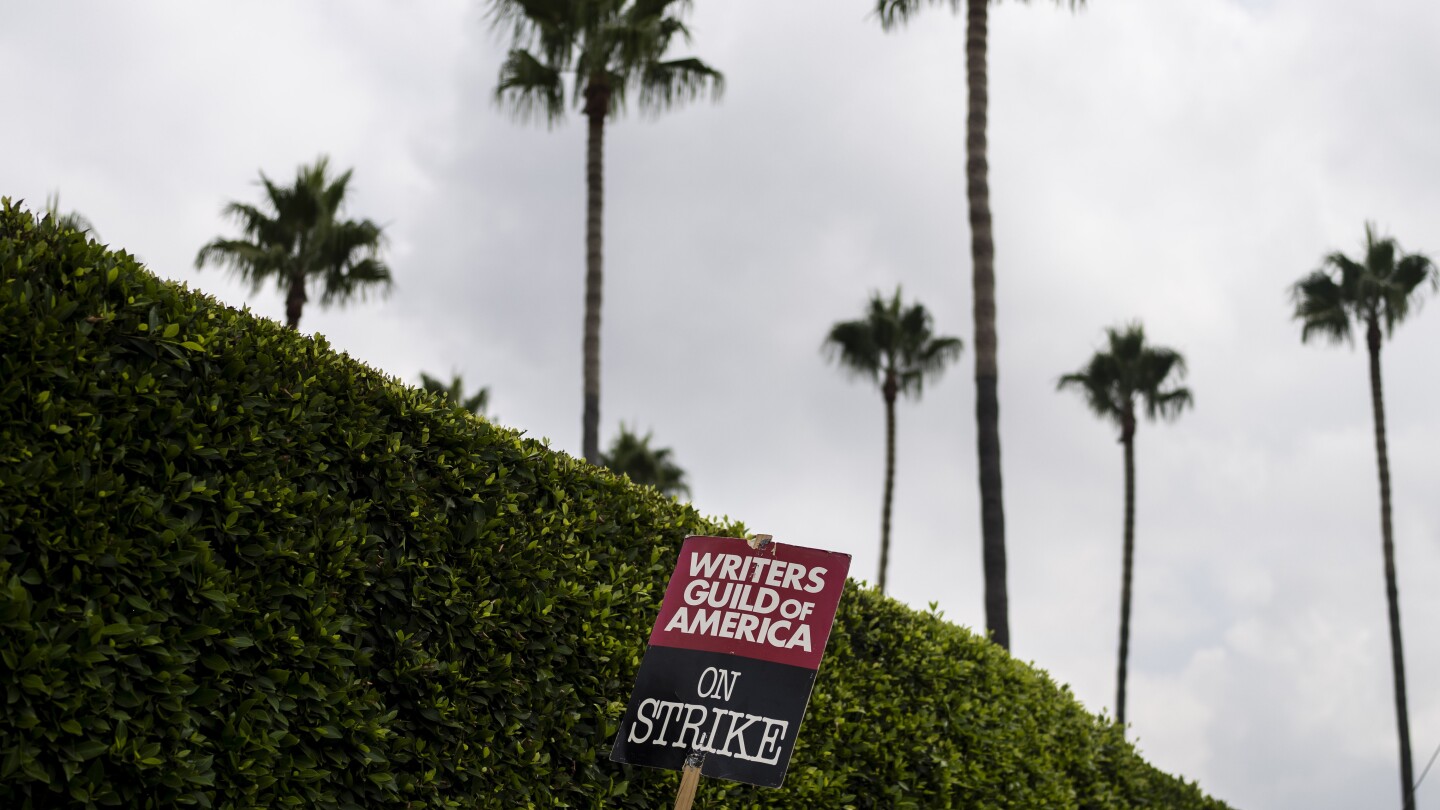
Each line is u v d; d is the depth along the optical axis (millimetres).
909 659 8055
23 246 3934
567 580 5750
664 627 5531
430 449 5289
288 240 24094
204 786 4023
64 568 3805
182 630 4074
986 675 9062
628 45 21312
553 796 5402
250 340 4578
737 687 5289
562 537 5816
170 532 3996
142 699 3865
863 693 7598
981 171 16266
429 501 5156
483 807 5035
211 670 4156
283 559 4414
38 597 3748
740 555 5555
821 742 7082
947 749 8109
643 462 39219
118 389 4023
